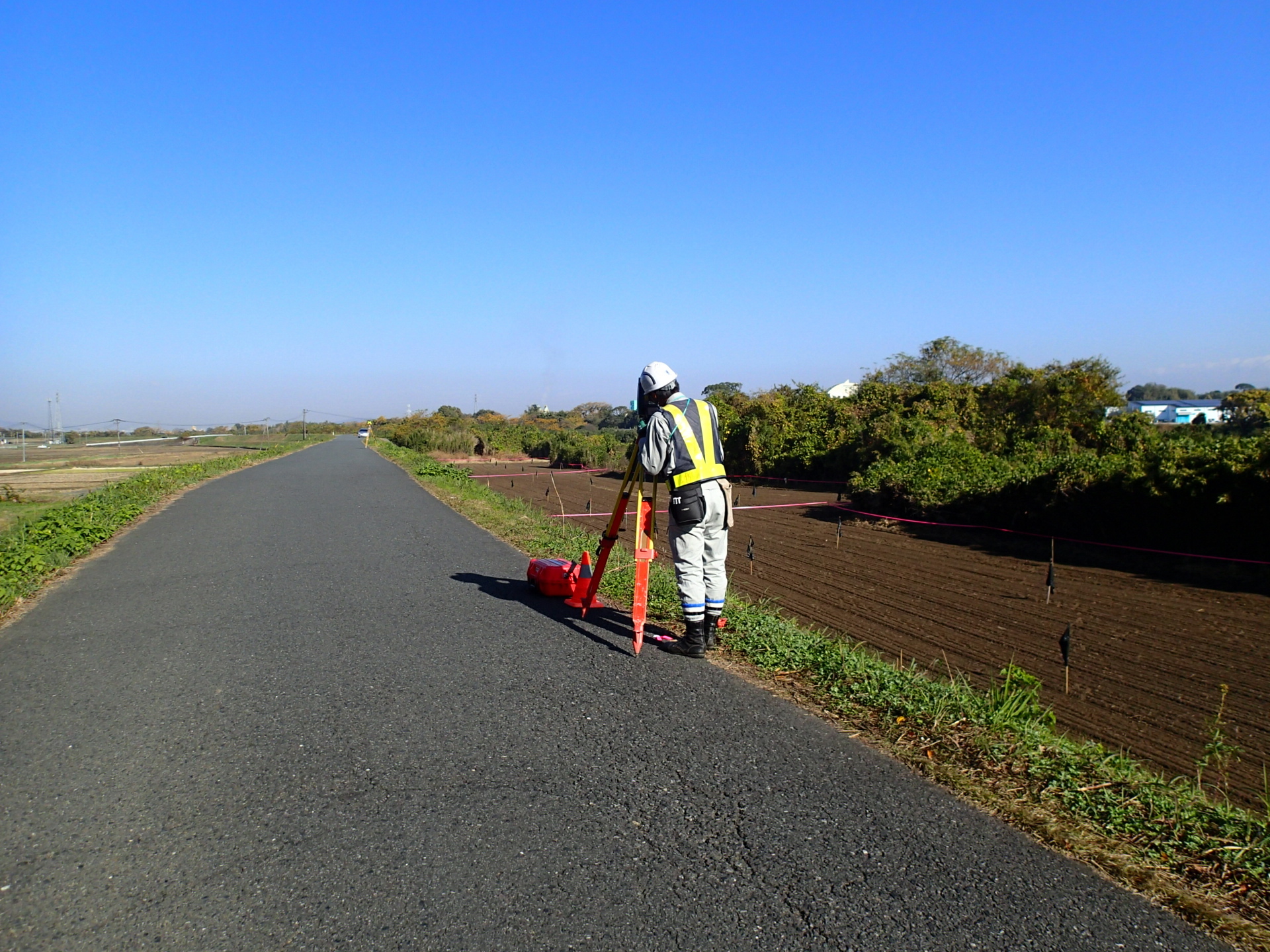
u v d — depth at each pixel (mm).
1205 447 12234
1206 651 7422
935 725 3873
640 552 5184
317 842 2924
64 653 5520
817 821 3039
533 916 2475
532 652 5258
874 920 2451
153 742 3883
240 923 2451
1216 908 2514
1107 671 6836
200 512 14562
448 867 2746
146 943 2357
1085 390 25281
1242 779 4797
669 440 4957
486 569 8391
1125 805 3137
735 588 10148
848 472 25562
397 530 11625
